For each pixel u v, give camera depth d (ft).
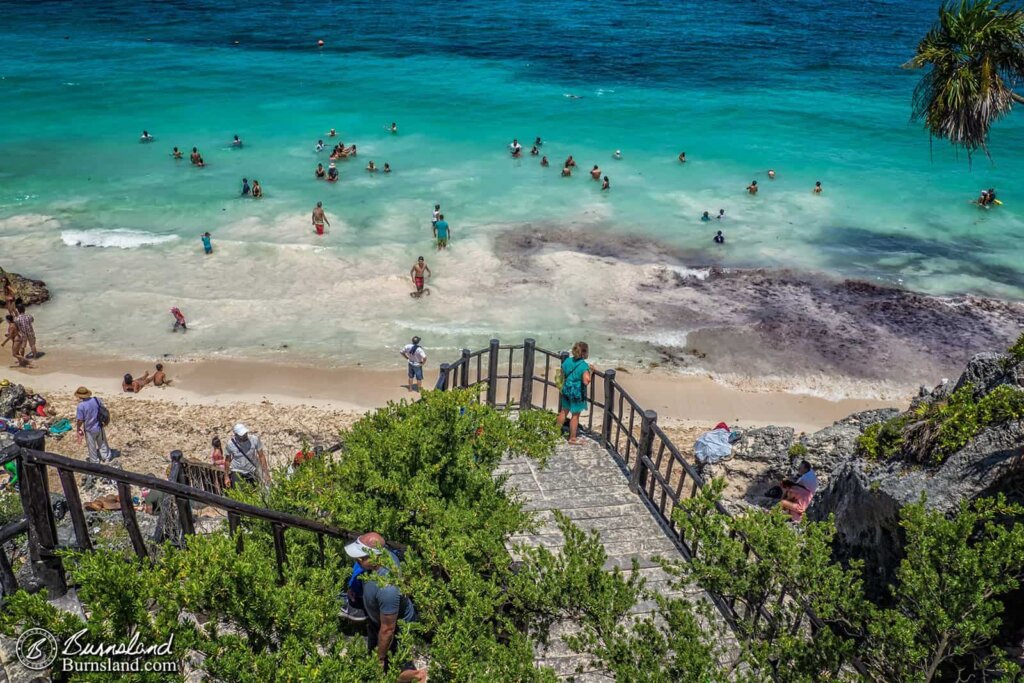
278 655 14.14
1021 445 27.32
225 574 14.12
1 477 40.50
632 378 75.15
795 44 239.50
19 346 73.51
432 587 18.19
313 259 95.25
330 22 260.62
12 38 225.76
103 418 55.06
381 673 15.74
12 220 105.29
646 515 32.50
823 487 38.91
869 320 86.12
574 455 37.35
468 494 24.23
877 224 113.50
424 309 86.17
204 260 94.84
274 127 152.35
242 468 40.98
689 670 16.93
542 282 92.02
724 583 19.65
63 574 16.22
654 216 113.39
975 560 18.01
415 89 182.91
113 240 98.94
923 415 33.06
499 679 16.15
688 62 214.90
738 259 100.27
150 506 35.01
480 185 123.44
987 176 134.10
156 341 79.05
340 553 20.01
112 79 185.06
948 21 36.50
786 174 133.39
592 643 18.57
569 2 305.73
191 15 266.77
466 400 25.58
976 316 87.45
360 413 68.74
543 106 171.01
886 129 159.63
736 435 52.26
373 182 123.44
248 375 74.08
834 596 18.88
